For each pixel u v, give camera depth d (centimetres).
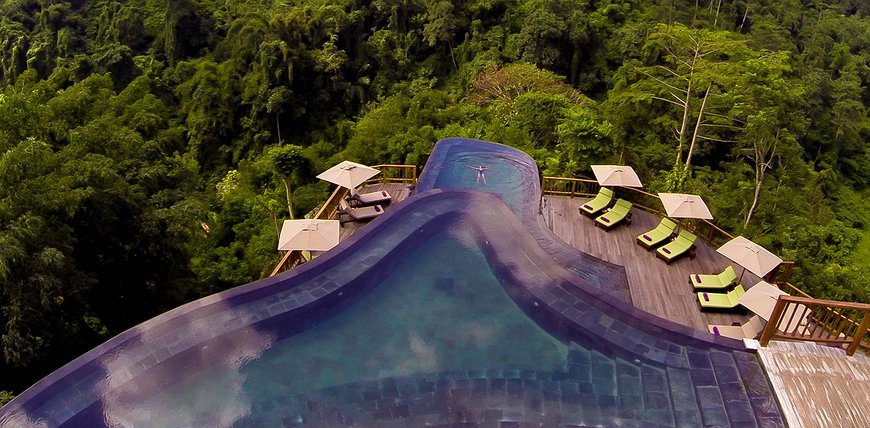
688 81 2806
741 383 766
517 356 848
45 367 1358
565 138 2077
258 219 2525
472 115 3073
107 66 4116
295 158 2055
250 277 2150
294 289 967
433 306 962
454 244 1130
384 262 1059
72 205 1273
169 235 1639
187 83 4019
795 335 843
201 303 914
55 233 1259
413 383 801
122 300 1712
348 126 3806
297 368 821
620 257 1348
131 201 1526
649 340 859
